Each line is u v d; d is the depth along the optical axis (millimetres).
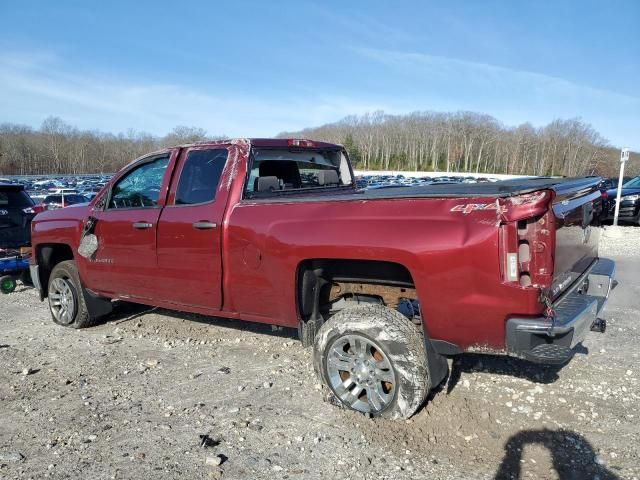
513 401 3678
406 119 140000
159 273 4590
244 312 4125
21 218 7965
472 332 3049
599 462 2965
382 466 2943
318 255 3469
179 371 4402
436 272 3027
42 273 6137
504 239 2863
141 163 4898
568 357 2881
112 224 4965
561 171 115562
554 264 2898
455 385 3895
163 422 3510
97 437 3338
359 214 3363
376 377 3406
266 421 3473
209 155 4371
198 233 4195
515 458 3014
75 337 5430
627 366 4316
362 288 3877
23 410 3754
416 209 3156
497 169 121375
